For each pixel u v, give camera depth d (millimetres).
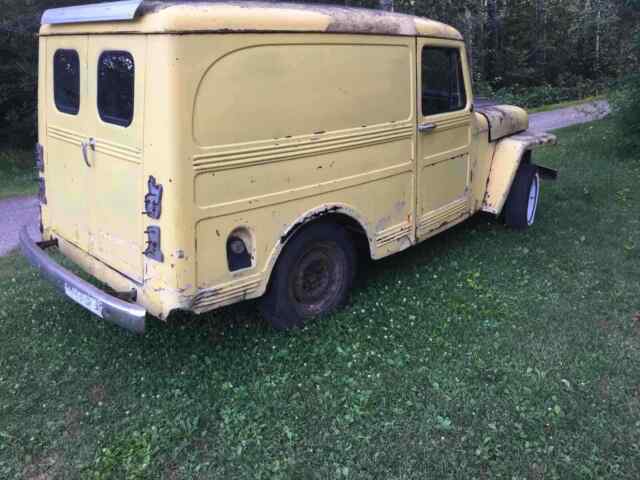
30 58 12469
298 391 3600
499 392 3551
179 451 3135
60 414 3469
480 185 5902
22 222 8039
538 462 3016
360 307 4562
